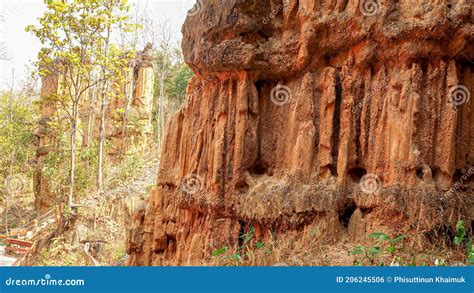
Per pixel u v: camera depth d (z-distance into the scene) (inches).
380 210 238.4
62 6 759.7
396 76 242.1
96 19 790.5
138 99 1154.0
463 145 242.2
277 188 257.0
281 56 272.8
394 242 228.2
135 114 1137.4
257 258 241.1
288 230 254.2
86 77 880.9
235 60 268.5
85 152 938.7
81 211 735.7
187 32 310.5
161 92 1140.5
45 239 737.0
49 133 1139.9
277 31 279.7
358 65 253.6
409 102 235.1
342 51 261.7
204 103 299.7
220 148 271.9
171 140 355.3
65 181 905.5
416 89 236.2
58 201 903.7
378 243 230.2
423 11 232.1
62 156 948.0
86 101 1162.6
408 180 233.3
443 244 228.5
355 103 254.1
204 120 294.7
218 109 280.1
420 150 235.5
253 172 277.4
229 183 270.7
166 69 1234.0
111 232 706.8
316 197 249.1
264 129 278.5
